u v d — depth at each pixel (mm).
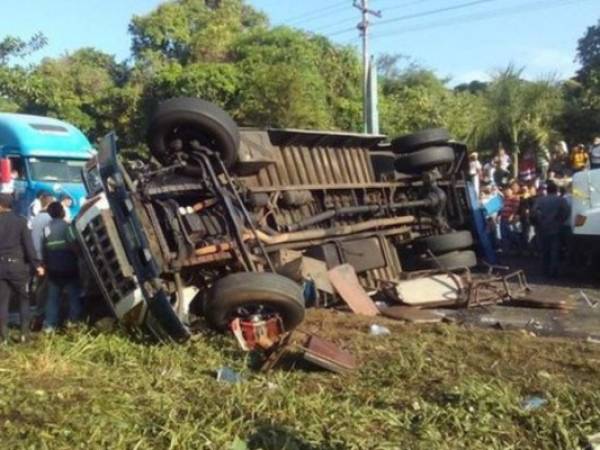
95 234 8242
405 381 6570
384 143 12188
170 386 6320
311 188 10297
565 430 5398
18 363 6840
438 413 5637
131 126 34469
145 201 8133
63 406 5637
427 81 40844
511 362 7207
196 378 6566
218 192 8516
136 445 4949
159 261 7922
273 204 9672
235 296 7277
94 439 5023
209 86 31781
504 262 15656
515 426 5566
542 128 31281
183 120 8516
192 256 8086
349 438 5141
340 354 6902
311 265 9430
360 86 34000
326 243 10211
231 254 8289
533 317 9750
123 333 8148
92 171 9125
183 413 5559
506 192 17266
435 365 7043
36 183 17484
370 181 11695
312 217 10234
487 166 21312
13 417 5434
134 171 8406
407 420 5562
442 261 11344
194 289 8352
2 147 17625
